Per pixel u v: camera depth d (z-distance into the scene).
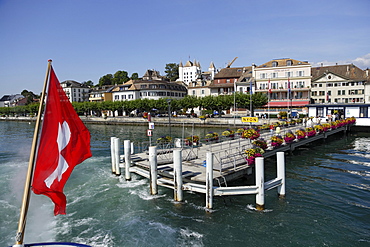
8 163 25.08
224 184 14.43
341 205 13.39
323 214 12.37
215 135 25.89
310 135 27.88
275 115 58.12
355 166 21.36
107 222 11.88
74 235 10.89
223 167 15.47
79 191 15.55
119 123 73.88
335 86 71.06
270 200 13.92
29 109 114.25
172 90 95.12
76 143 7.19
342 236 10.54
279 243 10.11
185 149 21.55
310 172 19.61
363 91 68.31
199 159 18.06
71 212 12.92
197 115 71.69
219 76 80.75
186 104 69.31
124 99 93.19
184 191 15.16
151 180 14.46
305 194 14.89
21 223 5.61
